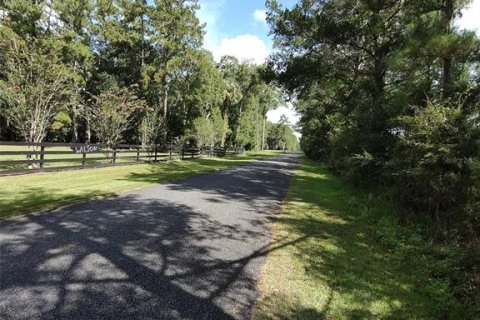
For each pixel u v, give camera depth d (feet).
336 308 13.19
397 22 48.52
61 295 12.26
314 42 55.83
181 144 112.98
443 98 28.89
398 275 17.19
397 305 13.94
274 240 20.98
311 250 19.65
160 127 108.06
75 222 21.54
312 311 12.77
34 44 56.39
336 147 49.29
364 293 14.66
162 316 11.46
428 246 21.85
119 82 125.18
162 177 47.44
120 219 22.88
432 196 26.76
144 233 20.13
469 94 26.94
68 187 34.17
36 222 21.06
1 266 14.35
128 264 15.46
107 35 113.19
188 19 109.91
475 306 14.23
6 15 102.68
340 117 67.10
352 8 53.26
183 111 137.49
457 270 17.89
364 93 57.21
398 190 30.91
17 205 24.91
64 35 105.70
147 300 12.41
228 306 12.53
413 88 32.91
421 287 15.96
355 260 18.70
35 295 12.15
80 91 121.08
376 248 21.30
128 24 120.88
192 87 130.82
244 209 29.19
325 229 24.66
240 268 16.14
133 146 67.82
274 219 26.48
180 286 13.75
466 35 26.91
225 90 159.02
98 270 14.57
